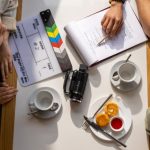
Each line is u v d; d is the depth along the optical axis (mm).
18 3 1282
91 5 1257
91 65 1149
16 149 1086
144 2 1188
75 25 1196
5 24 1229
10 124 1115
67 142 1076
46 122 1107
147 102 1091
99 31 1202
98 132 1067
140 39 1173
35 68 1186
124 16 1217
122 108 1090
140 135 1051
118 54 1166
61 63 1170
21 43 1227
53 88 1146
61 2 1273
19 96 1151
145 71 1129
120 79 1083
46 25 1235
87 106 1109
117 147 1049
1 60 1204
